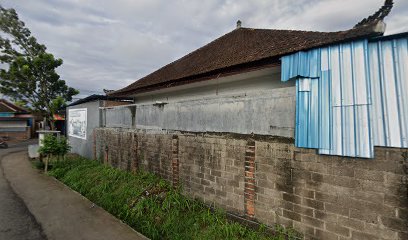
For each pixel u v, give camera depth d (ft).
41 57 52.19
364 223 9.68
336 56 10.48
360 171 9.77
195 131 17.89
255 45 20.94
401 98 8.95
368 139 9.49
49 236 14.25
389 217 9.08
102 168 28.14
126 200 18.98
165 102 21.13
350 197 10.04
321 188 10.88
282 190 12.28
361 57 9.82
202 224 14.78
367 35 9.37
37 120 88.07
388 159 9.10
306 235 11.37
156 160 21.39
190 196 17.76
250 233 13.01
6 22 51.47
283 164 12.25
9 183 26.00
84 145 38.91
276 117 12.73
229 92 20.98
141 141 23.50
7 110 81.71
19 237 14.15
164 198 18.02
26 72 50.72
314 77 11.05
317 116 10.90
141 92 28.17
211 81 20.75
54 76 54.90
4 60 52.90
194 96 24.45
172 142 19.49
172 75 25.96
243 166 14.19
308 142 11.13
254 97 13.88
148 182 20.63
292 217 11.89
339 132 10.23
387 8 9.85
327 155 10.68
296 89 11.59
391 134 9.04
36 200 20.40
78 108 42.11
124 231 14.76
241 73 16.97
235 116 14.97
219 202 15.61
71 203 19.63
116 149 27.99
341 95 10.25
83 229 15.06
